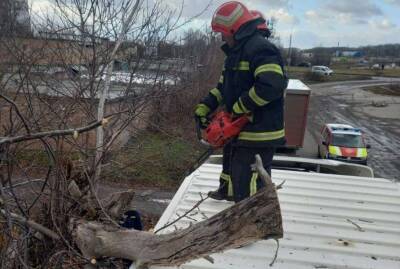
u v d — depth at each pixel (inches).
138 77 169.6
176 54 227.3
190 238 73.0
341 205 127.1
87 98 140.3
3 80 133.9
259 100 95.6
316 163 188.9
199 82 381.1
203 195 127.6
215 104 119.5
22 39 152.9
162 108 307.0
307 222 112.5
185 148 370.6
